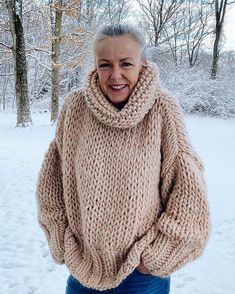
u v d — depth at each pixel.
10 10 16.59
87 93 1.53
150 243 1.56
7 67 30.59
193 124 20.84
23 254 4.45
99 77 1.53
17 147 11.84
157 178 1.57
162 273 1.58
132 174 1.52
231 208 6.27
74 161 1.63
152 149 1.53
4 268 4.12
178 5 31.84
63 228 1.71
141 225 1.56
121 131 1.53
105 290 1.66
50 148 1.78
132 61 1.48
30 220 5.59
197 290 3.72
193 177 1.53
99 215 1.54
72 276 1.77
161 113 1.54
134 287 1.63
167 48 33.06
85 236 1.57
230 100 26.39
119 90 1.50
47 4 19.56
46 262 4.28
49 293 3.63
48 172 1.76
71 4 18.19
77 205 1.66
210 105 26.33
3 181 7.79
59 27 18.55
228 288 3.78
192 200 1.53
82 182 1.56
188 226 1.53
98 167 1.53
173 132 1.55
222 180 8.24
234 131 18.33
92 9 23.16
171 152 1.55
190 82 26.83
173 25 32.97
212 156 11.22
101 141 1.54
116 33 1.48
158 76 1.54
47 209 1.75
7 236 4.94
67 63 19.72
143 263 1.57
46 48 20.91
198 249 1.59
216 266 4.21
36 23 23.86
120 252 1.56
